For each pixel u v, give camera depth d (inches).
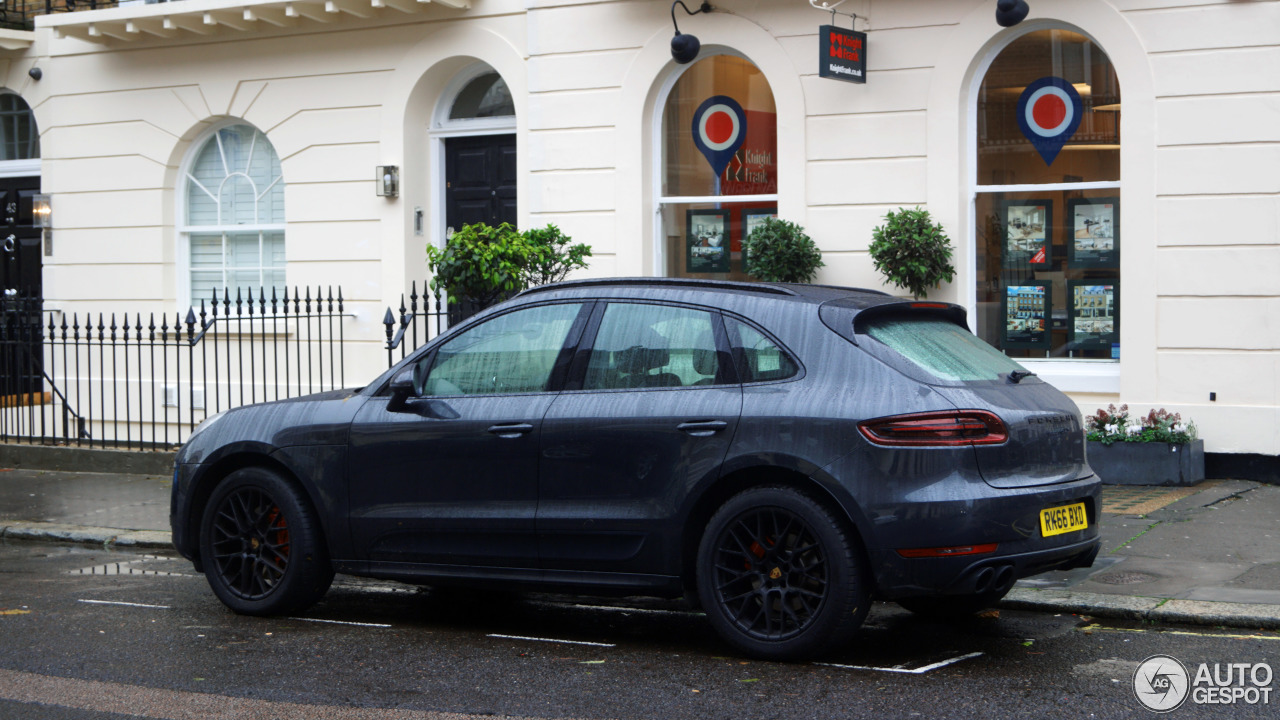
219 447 269.1
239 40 537.0
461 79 517.3
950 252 416.5
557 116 481.7
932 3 421.4
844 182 437.7
